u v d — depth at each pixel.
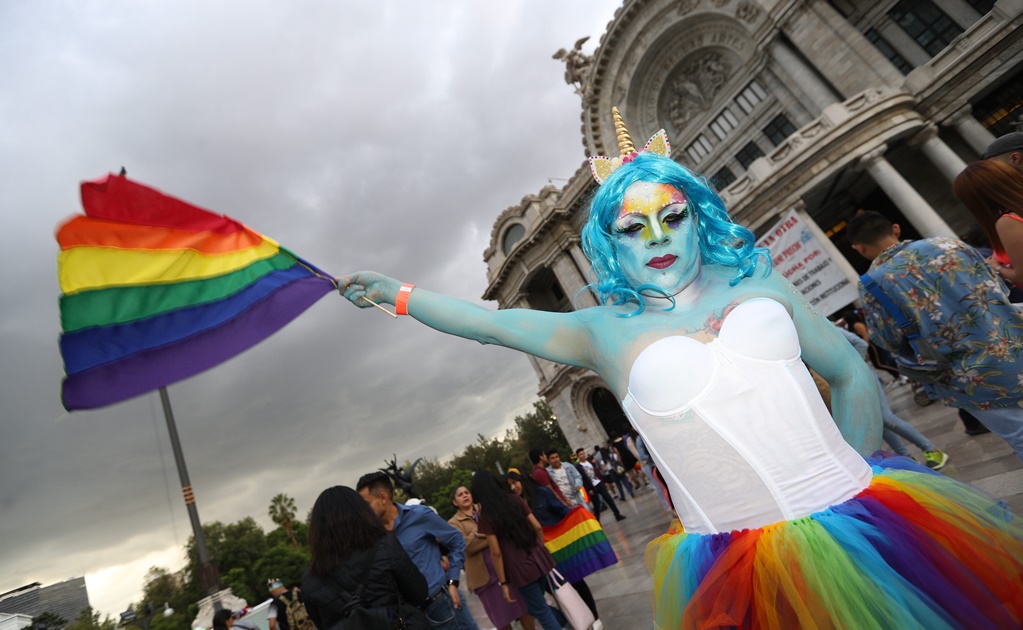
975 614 1.14
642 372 1.46
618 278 1.62
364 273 2.07
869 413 1.56
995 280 2.22
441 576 3.59
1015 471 3.38
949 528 1.26
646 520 9.62
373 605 2.50
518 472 5.23
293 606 7.46
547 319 1.74
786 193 16.89
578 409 30.12
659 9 22.62
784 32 19.67
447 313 1.84
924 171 17.91
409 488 8.23
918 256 2.33
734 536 1.36
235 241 2.34
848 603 1.14
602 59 24.75
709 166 23.69
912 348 2.51
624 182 1.58
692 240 1.57
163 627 46.62
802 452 1.36
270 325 2.20
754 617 1.24
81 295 2.11
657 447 1.49
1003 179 2.08
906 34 18.09
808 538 1.24
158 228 2.26
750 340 1.41
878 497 1.33
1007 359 2.13
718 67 22.67
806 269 12.06
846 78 18.12
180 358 2.20
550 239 29.39
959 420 5.65
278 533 76.25
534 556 4.02
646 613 4.22
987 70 15.41
